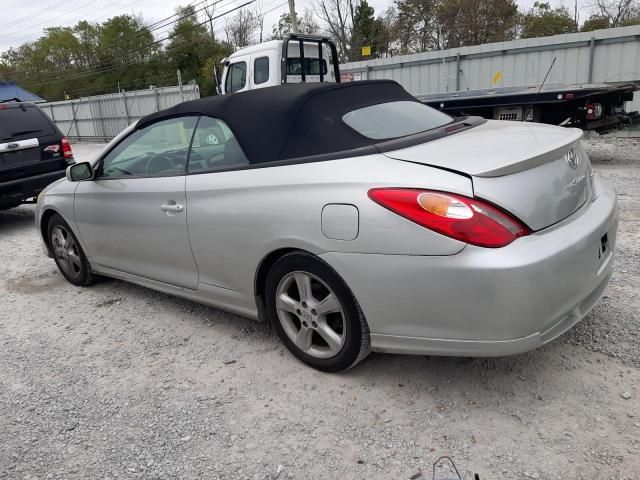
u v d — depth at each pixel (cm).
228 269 321
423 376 288
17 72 7731
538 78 1430
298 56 1087
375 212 244
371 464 229
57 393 304
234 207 303
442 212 229
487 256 222
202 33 6247
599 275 263
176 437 257
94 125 2664
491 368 290
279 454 240
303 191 272
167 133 364
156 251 371
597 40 1311
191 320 389
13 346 371
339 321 285
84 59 7619
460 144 269
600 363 285
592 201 283
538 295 225
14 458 252
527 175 240
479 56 1521
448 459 227
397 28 5088
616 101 948
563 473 214
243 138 312
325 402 274
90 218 422
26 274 541
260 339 348
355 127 294
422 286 236
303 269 280
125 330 382
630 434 232
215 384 300
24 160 732
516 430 241
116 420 274
